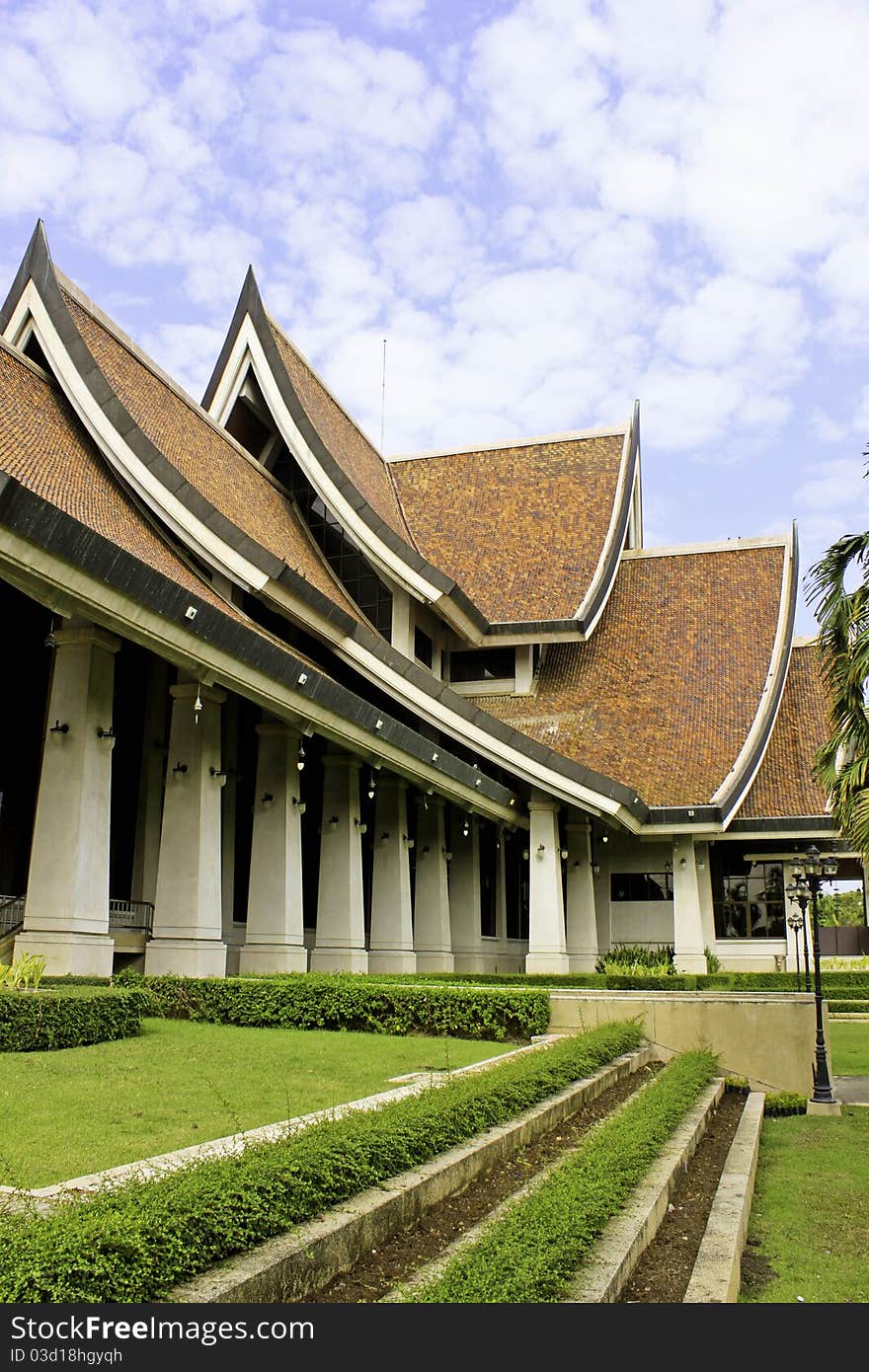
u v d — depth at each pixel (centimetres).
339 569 2670
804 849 3048
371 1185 612
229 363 2488
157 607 1407
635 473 3612
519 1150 832
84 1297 363
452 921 2778
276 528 2394
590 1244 559
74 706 1529
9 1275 359
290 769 1991
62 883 1474
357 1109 757
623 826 2567
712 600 3372
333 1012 1497
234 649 1552
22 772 2058
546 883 2523
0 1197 507
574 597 2952
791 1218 843
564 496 3303
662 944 3038
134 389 2070
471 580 3083
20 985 1305
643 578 3503
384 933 2406
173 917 1698
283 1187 514
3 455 1480
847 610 1144
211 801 1753
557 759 2380
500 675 3108
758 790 3088
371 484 3103
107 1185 543
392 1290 507
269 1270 453
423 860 2652
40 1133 700
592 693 3083
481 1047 1331
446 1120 731
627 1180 695
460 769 2234
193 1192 464
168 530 1870
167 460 1784
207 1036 1309
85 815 1500
